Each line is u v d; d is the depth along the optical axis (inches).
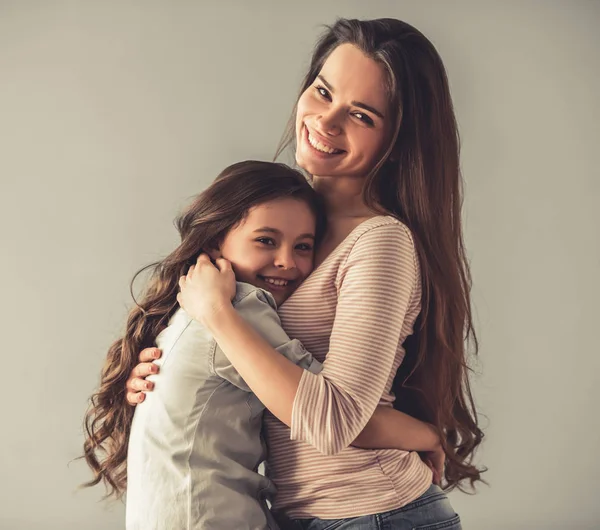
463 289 62.4
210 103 140.8
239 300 52.9
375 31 59.2
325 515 52.3
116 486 61.1
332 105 58.7
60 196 139.9
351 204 61.4
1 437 139.0
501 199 146.2
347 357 50.7
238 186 58.0
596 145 147.4
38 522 138.3
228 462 51.3
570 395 147.9
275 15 141.3
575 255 147.5
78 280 139.6
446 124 60.4
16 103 140.3
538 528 146.8
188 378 52.1
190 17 141.0
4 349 139.6
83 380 139.0
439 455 59.0
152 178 140.5
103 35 140.7
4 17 140.2
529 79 146.3
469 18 145.2
